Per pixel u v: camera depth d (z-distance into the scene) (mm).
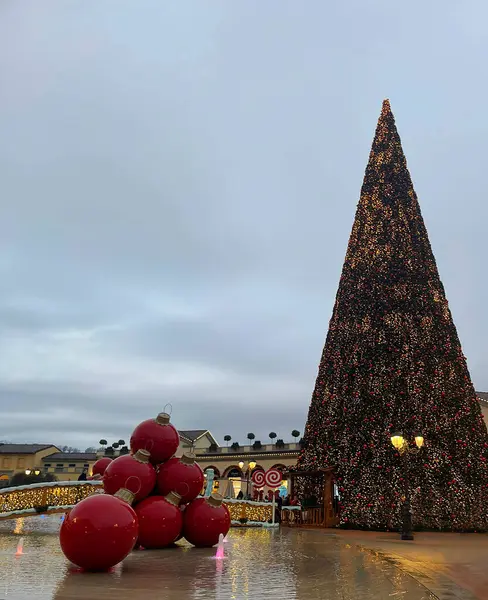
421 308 22000
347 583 7043
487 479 19594
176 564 8289
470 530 18688
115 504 7293
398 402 20469
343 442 21062
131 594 5719
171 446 10898
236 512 19938
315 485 23016
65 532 7078
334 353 23125
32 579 6574
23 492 14984
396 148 25453
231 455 47781
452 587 7230
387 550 11758
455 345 21828
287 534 16250
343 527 19906
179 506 10836
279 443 47125
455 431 20000
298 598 5906
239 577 7227
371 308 22547
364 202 24922
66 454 77125
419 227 23922
